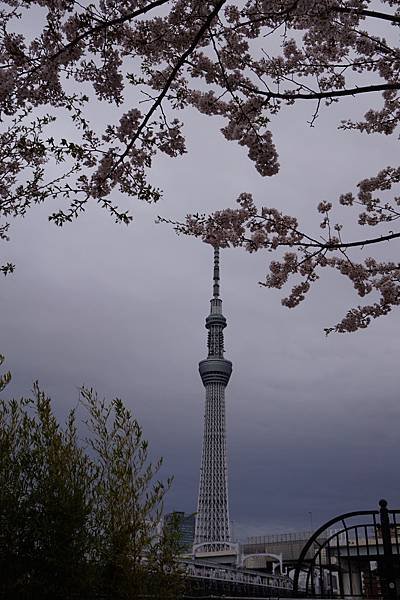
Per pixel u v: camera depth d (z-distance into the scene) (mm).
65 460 6035
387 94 11211
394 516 11156
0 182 7793
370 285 13289
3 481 5656
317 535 12328
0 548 5402
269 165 8352
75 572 5508
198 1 6996
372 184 13758
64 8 6527
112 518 6008
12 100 7051
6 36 6594
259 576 57125
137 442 6508
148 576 6047
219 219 11000
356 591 24812
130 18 6152
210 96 8094
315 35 7605
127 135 7750
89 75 7500
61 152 7520
